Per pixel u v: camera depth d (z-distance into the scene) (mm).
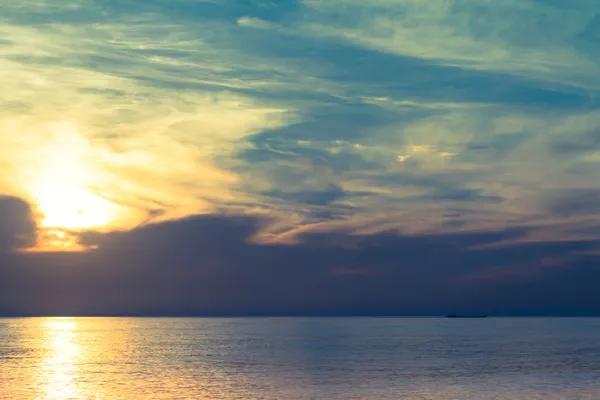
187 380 86625
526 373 93625
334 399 70125
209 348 151875
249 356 125875
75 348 152625
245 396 72500
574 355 127375
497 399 69625
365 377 88938
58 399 71250
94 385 81938
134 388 79062
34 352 139125
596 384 81312
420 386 79625
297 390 76625
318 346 158875
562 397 70875
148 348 152500
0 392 76438
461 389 77000
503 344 166500
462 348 150000
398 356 125188
